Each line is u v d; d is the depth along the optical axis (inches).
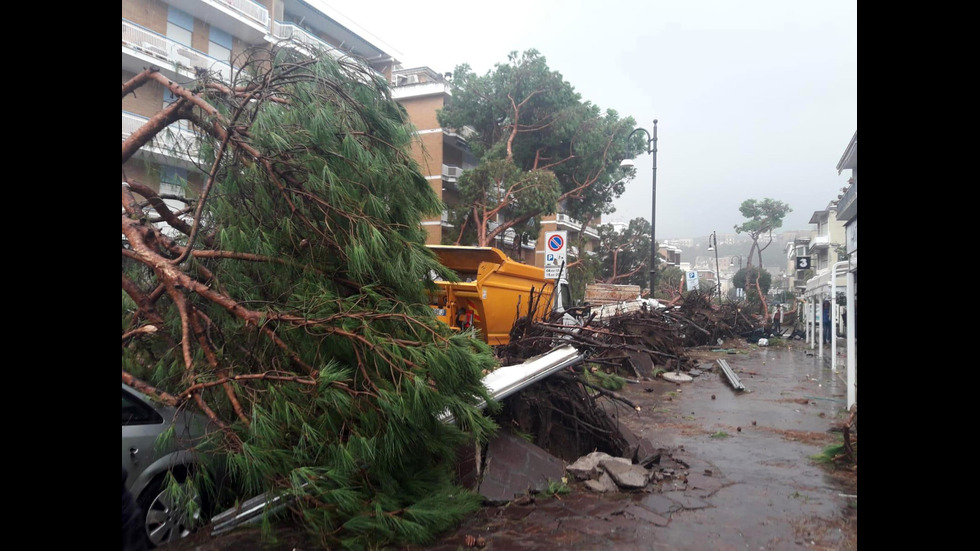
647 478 226.8
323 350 172.1
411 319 176.7
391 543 159.5
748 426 346.3
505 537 171.8
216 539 155.6
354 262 177.5
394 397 158.2
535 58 1238.3
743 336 1269.7
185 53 802.2
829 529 181.9
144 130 182.4
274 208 187.2
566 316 468.8
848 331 407.2
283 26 961.5
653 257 1041.5
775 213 2849.4
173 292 168.7
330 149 189.0
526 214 1135.6
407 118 221.8
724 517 192.4
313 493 150.6
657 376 566.6
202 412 159.5
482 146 1323.8
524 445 228.8
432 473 184.7
